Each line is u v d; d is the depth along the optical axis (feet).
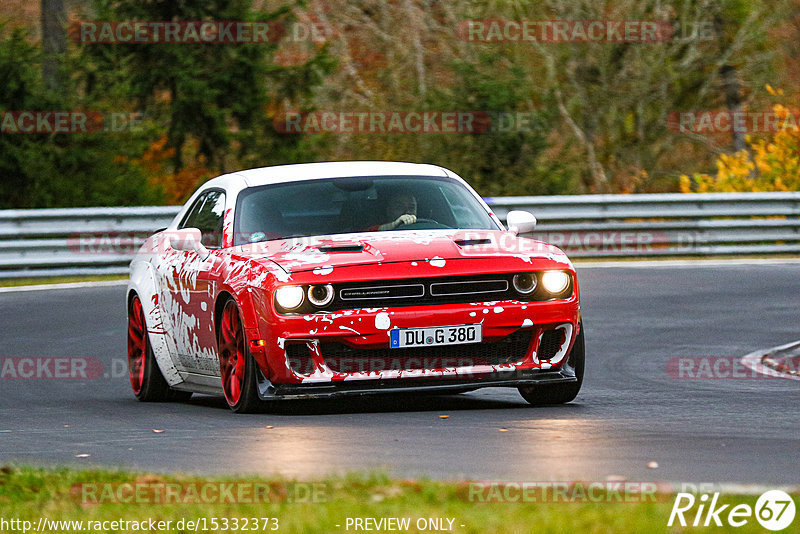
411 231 72.02
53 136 224.33
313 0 304.09
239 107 263.29
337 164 80.33
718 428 61.57
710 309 130.00
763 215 189.67
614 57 317.01
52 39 254.27
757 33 318.24
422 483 44.47
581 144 306.76
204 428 64.85
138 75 257.96
